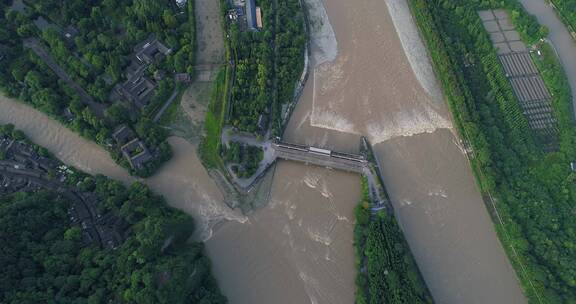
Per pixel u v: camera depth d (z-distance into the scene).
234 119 184.25
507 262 165.25
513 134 183.25
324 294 159.62
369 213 167.12
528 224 165.75
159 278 143.75
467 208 174.38
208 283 158.25
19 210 156.50
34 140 185.88
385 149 185.88
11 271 142.25
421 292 152.38
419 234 169.88
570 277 154.00
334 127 190.25
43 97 183.88
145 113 185.00
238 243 168.38
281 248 167.38
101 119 180.62
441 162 183.00
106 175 178.62
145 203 164.88
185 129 187.12
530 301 156.50
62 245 153.88
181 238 163.75
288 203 175.38
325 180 179.50
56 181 175.75
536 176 176.38
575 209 168.75
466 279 162.38
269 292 160.25
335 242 168.38
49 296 141.12
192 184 177.75
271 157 181.50
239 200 175.12
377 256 158.75
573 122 184.50
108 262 149.00
